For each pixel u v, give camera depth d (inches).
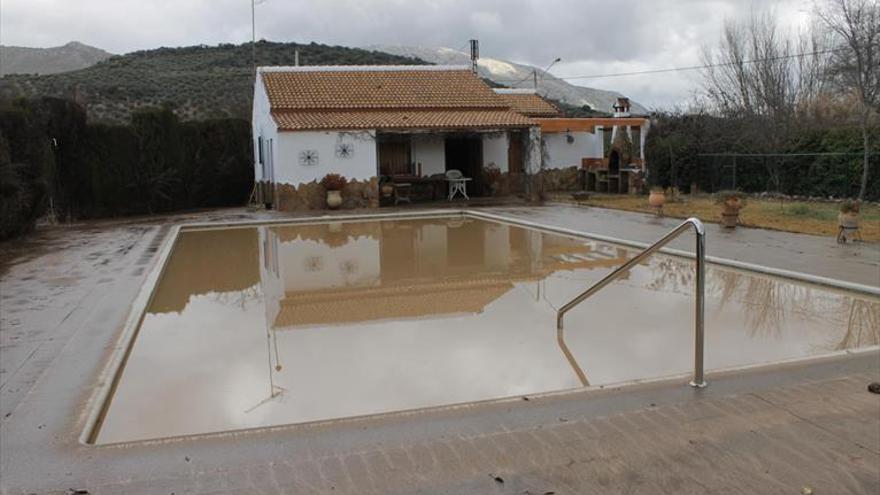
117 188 876.0
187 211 941.8
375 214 771.4
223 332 300.0
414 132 886.4
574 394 187.6
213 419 200.7
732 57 1106.1
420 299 360.2
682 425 165.6
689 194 939.3
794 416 169.6
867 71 792.9
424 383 227.8
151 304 358.9
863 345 256.2
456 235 613.0
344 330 298.0
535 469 145.6
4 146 613.3
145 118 897.5
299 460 151.2
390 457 151.8
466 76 1085.1
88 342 265.1
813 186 812.6
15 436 171.9
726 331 281.4
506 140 1015.6
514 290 376.2
